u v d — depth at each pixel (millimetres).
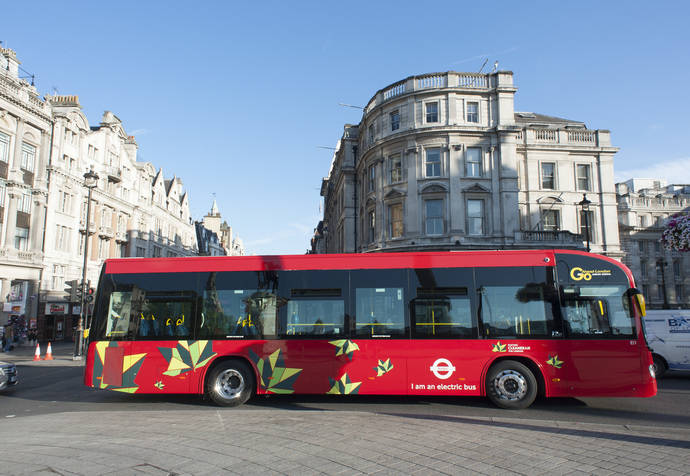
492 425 7477
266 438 6641
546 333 9484
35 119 32062
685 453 5895
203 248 83188
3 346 28078
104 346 10141
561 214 29469
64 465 5320
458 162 26953
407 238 26766
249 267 10320
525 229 29078
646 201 54906
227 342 9984
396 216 27938
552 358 9375
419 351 9633
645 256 53156
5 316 29250
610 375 9234
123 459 5578
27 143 31844
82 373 16797
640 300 9352
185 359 9977
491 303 9711
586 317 9508
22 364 19703
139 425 7598
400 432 6996
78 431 7176
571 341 9406
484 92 27719
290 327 9945
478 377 9477
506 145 27141
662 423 8188
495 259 9922
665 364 14070
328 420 7930
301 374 9758
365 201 30734
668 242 16047
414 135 27344
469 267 9922
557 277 9719
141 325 10203
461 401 10414
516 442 6422
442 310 9766
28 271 31156
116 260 10625
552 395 9297
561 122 32969
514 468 5336
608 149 30078
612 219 29594
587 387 9242
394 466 5398
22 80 30844
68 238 35906
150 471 5145
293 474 5125
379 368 9641
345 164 35844
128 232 46438
